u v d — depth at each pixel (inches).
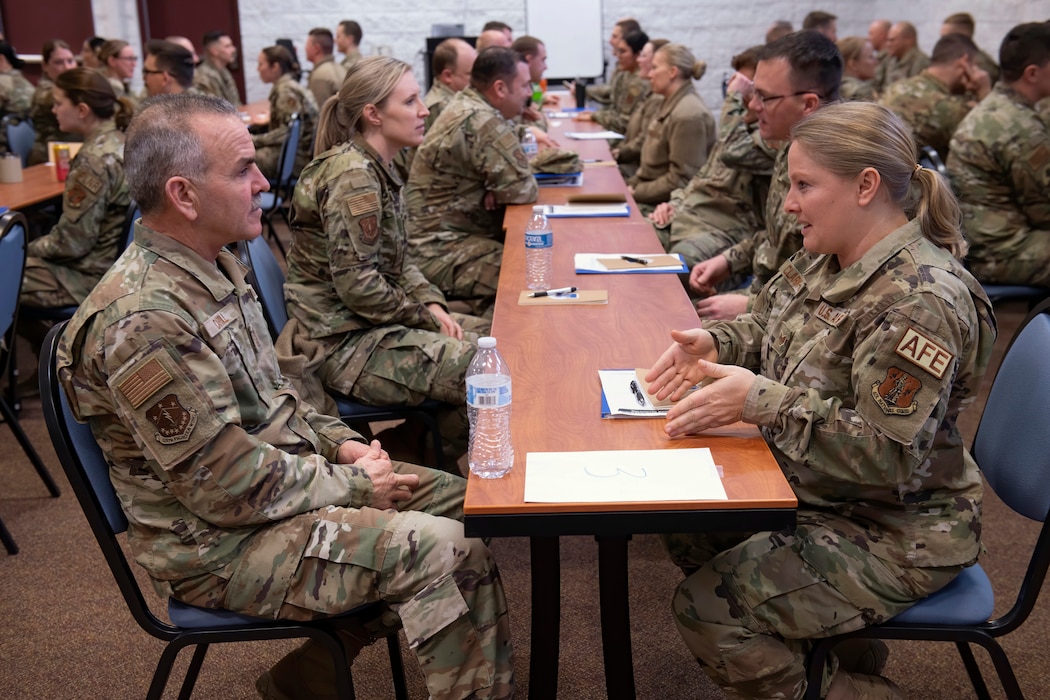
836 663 64.4
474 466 58.7
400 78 100.7
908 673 83.1
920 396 56.1
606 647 66.7
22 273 114.8
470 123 138.6
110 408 58.6
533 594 66.2
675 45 193.3
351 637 68.2
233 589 60.7
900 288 57.7
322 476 63.7
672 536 76.6
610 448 61.1
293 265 103.0
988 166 137.6
